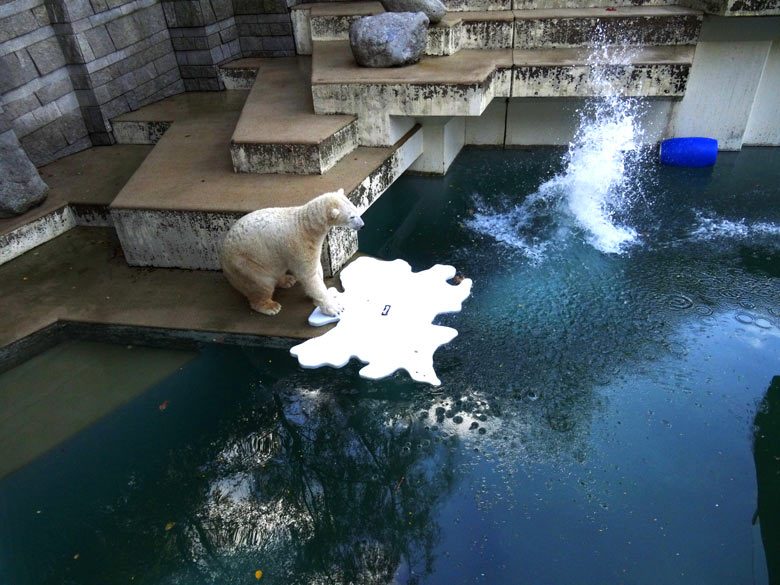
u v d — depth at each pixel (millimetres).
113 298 3545
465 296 3486
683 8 5023
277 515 2340
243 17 5727
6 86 4391
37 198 4070
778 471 2396
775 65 4879
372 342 3119
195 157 4238
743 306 3334
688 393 2785
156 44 5391
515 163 5324
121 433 2721
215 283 3662
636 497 2318
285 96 4730
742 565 2051
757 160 5078
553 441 2574
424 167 5156
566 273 3701
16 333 3271
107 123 5078
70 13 4555
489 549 2158
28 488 2484
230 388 2934
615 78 4637
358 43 4434
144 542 2260
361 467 2518
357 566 2133
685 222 4188
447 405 2773
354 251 3977
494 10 5422
